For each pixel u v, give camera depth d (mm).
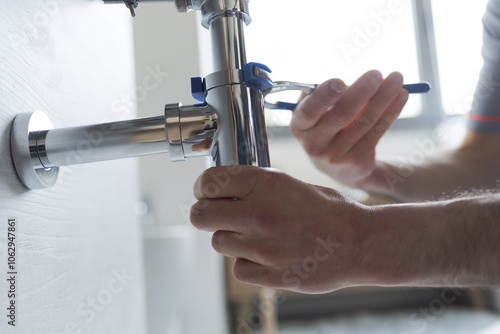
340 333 1810
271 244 319
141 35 1370
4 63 261
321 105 473
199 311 1359
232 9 308
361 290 2074
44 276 301
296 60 1970
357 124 552
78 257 375
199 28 1410
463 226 358
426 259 349
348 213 339
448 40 2082
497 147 716
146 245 1063
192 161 1370
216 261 1393
